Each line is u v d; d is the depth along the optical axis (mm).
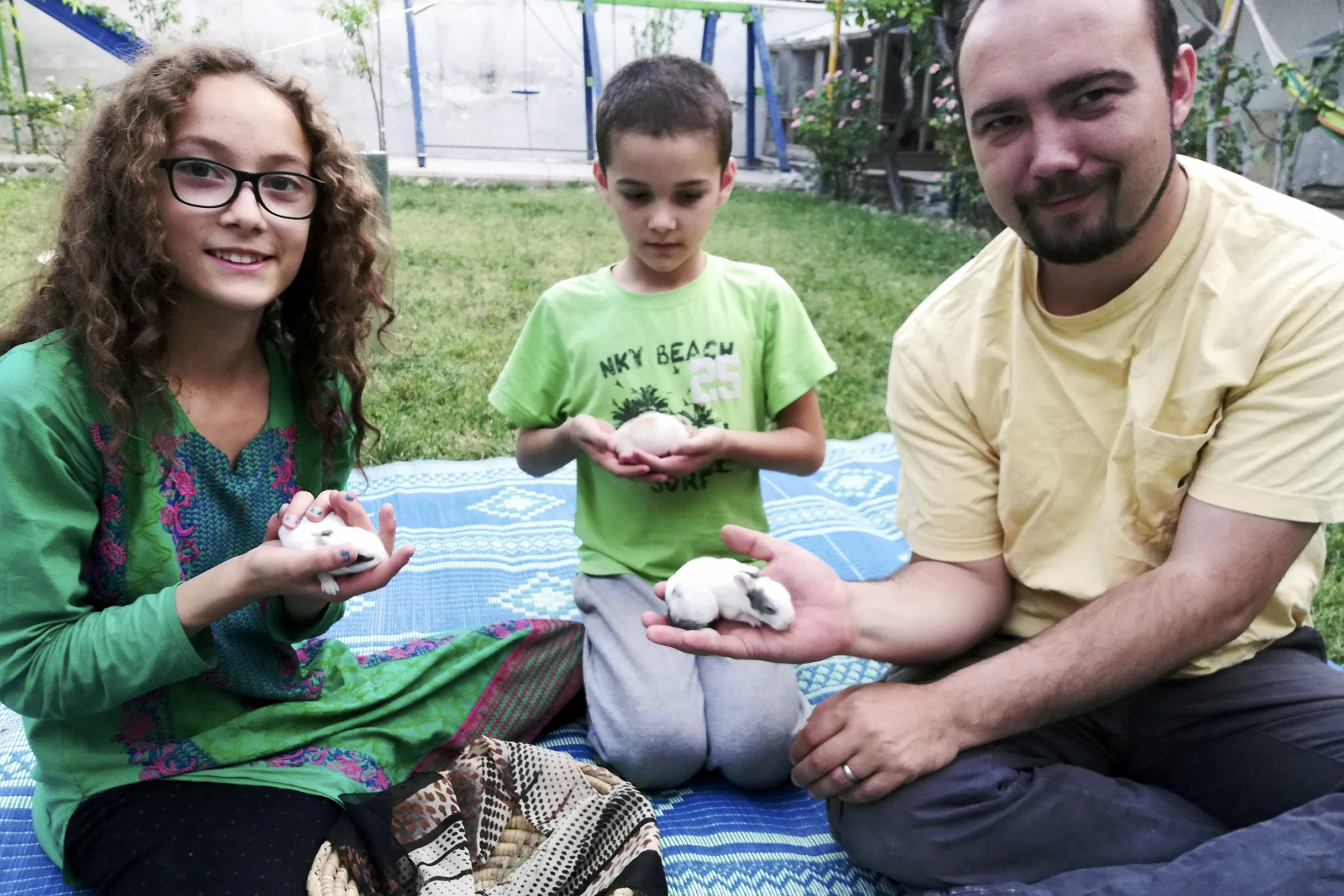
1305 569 1714
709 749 1953
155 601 1472
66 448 1477
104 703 1482
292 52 8984
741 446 2061
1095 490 1671
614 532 2209
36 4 7602
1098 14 1369
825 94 9484
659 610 2102
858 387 4289
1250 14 6473
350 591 1529
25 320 1580
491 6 10367
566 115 11016
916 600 1712
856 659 2420
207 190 1464
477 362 4258
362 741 1798
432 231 6773
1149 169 1418
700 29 11102
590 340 2189
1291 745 1587
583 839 1610
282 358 1771
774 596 1553
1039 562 1743
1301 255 1489
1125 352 1593
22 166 6824
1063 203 1457
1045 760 1645
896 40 9352
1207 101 6395
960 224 7992
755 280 2236
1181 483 1561
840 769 1547
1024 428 1685
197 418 1625
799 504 3119
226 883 1400
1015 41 1405
